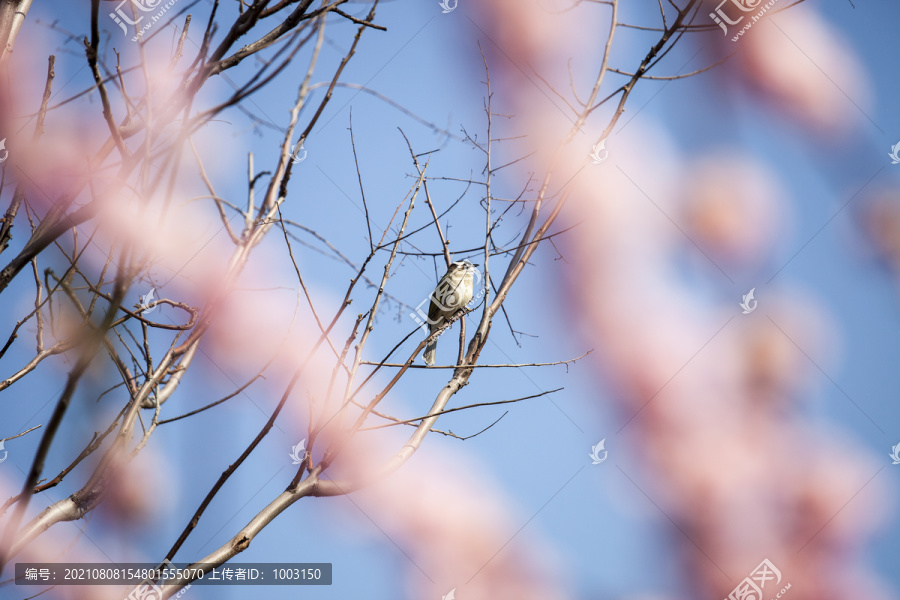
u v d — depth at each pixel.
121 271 4.54
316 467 6.16
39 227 5.82
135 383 6.49
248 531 5.79
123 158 5.48
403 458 6.37
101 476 5.58
